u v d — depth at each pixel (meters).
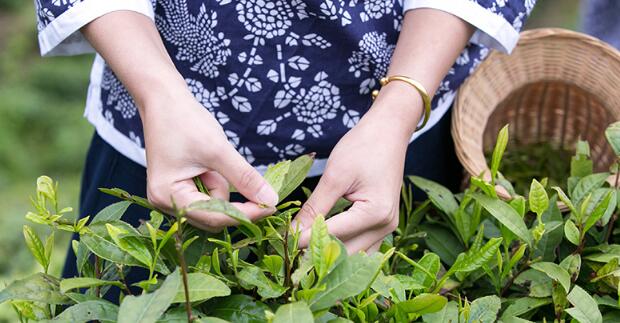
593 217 0.89
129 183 1.13
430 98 0.96
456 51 1.00
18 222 3.42
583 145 1.04
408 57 0.97
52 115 5.03
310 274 0.76
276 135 1.06
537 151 1.30
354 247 0.88
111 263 0.85
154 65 0.88
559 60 1.20
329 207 0.87
